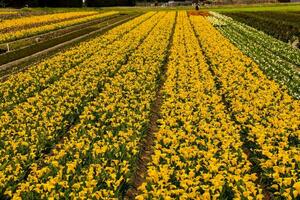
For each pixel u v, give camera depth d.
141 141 15.41
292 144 14.55
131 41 38.19
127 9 95.88
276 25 47.34
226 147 13.20
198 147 13.77
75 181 11.60
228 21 58.34
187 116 16.59
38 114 17.89
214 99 19.28
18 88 22.89
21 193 11.02
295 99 20.69
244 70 25.88
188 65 27.16
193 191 10.42
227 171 11.78
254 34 44.81
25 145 14.39
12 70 28.06
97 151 13.00
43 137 15.09
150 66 26.75
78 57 31.28
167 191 10.45
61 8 96.00
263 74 25.06
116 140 14.06
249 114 17.23
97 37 41.81
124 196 11.82
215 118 16.70
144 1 135.25
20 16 69.19
